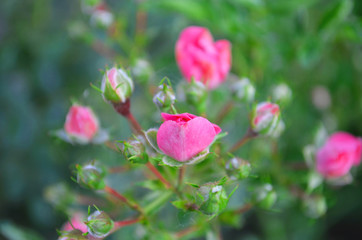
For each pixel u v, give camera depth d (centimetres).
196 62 34
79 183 32
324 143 38
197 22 44
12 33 52
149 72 38
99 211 31
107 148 35
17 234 38
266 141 38
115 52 46
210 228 35
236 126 40
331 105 47
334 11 40
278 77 39
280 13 41
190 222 34
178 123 28
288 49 41
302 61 40
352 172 40
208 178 32
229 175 31
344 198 48
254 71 42
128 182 40
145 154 30
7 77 51
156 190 34
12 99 51
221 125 36
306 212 38
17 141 50
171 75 36
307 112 46
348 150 37
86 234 30
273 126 33
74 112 34
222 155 33
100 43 46
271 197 34
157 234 34
